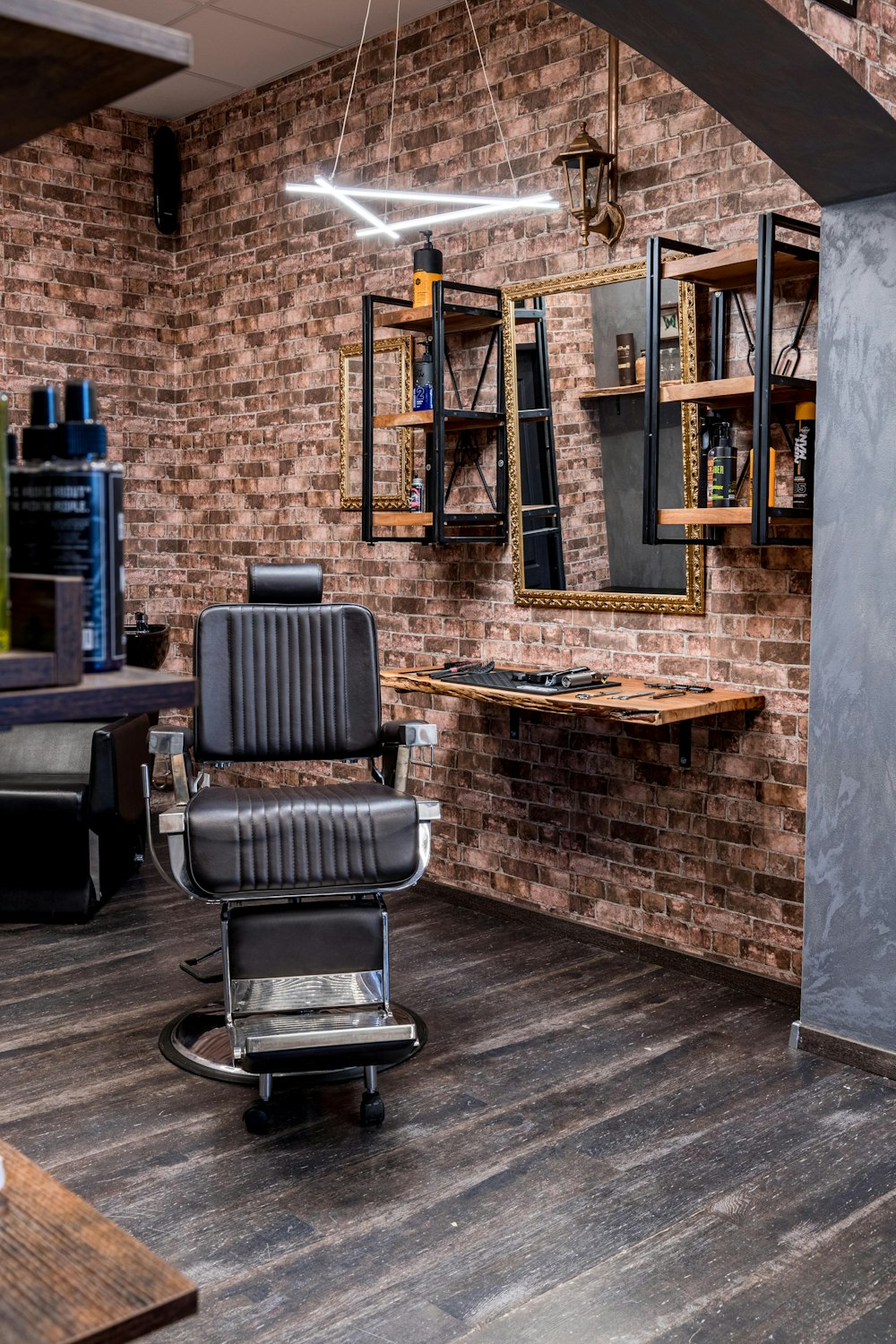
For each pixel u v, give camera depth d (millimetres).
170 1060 3242
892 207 3037
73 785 4336
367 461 4676
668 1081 3152
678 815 4051
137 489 6211
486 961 4113
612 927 4293
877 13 2871
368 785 3381
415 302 4480
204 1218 2469
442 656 4910
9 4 885
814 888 3330
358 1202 2539
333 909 3135
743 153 3732
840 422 3193
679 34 2676
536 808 4531
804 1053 3357
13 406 5730
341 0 4562
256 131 5609
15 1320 929
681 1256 2346
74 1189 2576
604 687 3908
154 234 6145
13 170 5637
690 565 3906
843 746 3236
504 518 4562
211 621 3418
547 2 4242
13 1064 3219
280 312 5586
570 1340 2086
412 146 4836
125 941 4234
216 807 3008
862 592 3168
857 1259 2344
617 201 4090
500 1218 2480
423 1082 3133
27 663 977
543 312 4289
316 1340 2078
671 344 3891
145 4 4641
